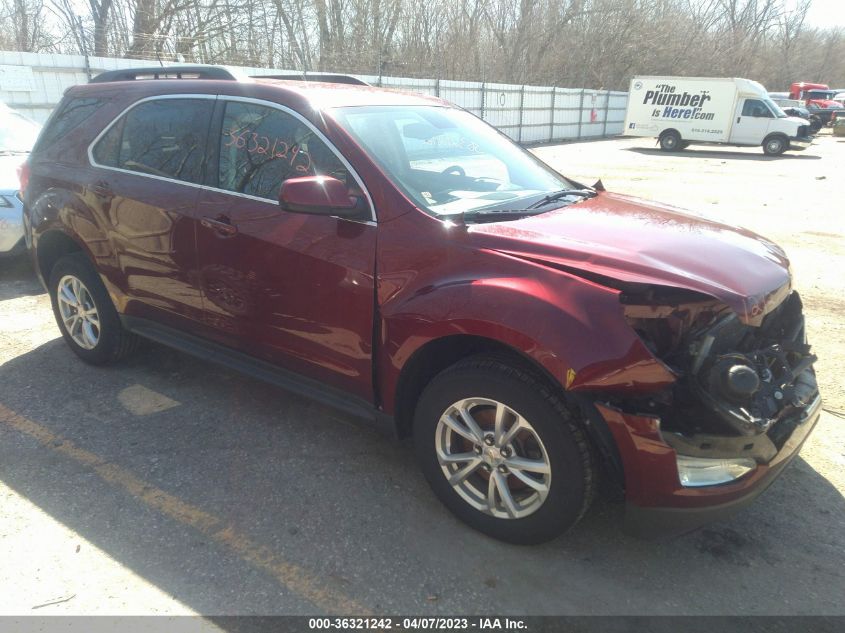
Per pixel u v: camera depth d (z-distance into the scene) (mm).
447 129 3732
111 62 14812
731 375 2359
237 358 3674
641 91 27688
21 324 5359
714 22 55312
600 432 2404
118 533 2855
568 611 2459
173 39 21047
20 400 4055
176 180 3697
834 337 5301
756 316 2492
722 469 2449
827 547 2828
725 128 26188
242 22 22266
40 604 2443
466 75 35969
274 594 2523
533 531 2680
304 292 3154
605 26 43656
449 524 2949
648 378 2322
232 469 3355
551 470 2549
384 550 2775
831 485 3289
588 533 2900
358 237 2969
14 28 20594
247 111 3473
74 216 4184
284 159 3287
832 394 4312
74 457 3438
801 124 24781
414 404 3090
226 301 3523
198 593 2520
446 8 33688
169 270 3756
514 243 2689
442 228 2812
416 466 3420
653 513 2449
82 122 4305
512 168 3756
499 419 2662
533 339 2428
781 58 67125
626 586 2584
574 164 21906
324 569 2662
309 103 3264
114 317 4305
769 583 2611
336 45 26422
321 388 3312
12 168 6664
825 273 7289
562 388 2416
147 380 4371
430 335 2719
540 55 42219
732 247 2896
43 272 4676
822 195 13883
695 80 26375
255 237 3283
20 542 2783
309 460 3449
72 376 4410
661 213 3395
